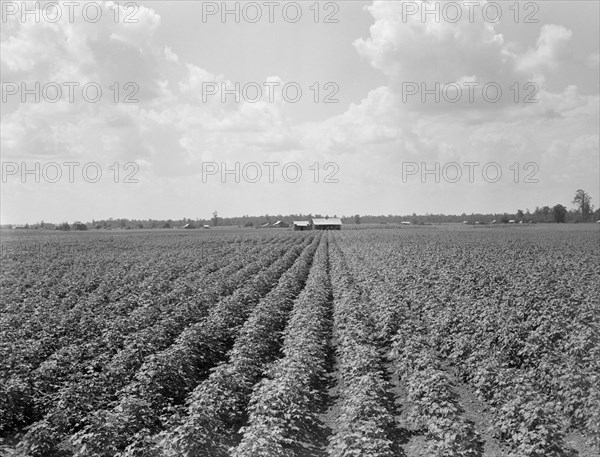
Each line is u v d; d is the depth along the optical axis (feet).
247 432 53.67
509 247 264.72
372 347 79.61
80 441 50.21
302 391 65.51
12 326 98.02
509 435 55.67
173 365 69.97
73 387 62.18
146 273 178.50
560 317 89.51
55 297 130.82
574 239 332.60
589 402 55.83
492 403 64.54
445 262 187.32
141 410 57.26
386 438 57.06
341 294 130.82
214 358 84.48
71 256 248.93
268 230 634.02
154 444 52.95
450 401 62.64
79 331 94.79
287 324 104.83
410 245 289.12
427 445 56.44
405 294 122.31
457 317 90.17
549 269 157.38
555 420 52.95
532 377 68.39
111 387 67.15
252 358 76.89
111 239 402.72
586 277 145.38
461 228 619.26
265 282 149.38
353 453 49.39
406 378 73.77
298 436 60.54
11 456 55.21
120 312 112.78
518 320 89.15
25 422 64.28
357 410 56.29
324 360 84.84
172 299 124.67
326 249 301.84
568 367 62.80
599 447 54.08
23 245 325.62
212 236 454.81
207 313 111.65
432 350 75.92
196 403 55.72
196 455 50.42
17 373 69.21
